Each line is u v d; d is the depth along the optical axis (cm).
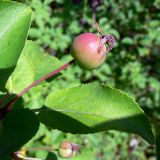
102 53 13
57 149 17
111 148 53
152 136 12
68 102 13
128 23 54
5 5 13
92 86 13
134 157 56
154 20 53
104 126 12
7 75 12
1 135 12
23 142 12
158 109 56
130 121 12
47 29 46
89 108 13
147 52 53
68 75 47
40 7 45
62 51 48
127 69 53
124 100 12
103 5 53
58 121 13
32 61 15
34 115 12
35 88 21
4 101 14
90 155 17
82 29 50
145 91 56
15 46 12
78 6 51
